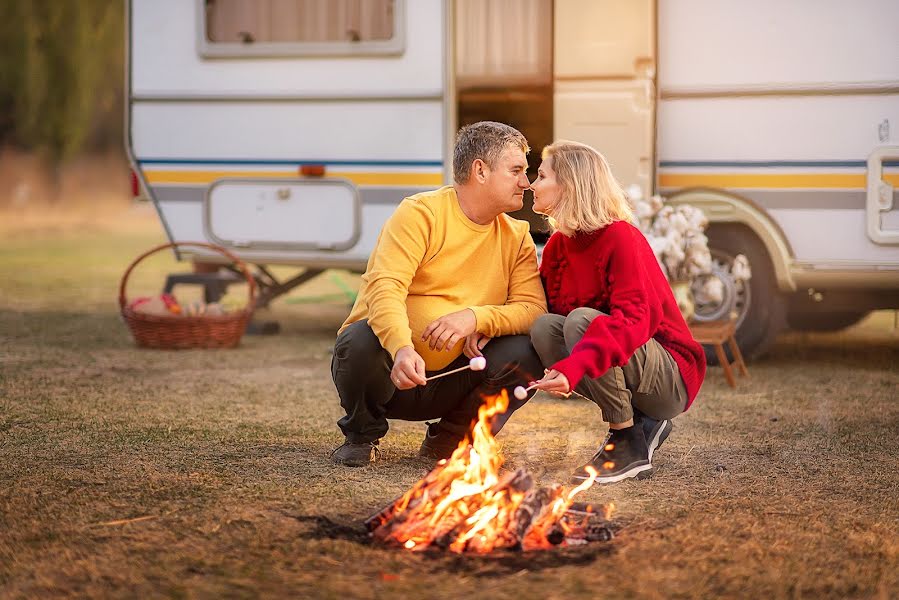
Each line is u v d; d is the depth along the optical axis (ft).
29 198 81.66
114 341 24.06
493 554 10.04
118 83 74.69
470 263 12.95
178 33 24.12
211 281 25.39
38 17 68.39
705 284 20.52
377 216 23.27
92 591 9.25
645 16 21.50
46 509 11.51
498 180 12.52
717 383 19.89
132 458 13.79
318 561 9.89
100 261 45.11
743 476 13.16
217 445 14.58
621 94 21.76
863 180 20.70
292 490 12.30
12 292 33.42
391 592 9.18
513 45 23.06
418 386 13.16
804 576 9.63
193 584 9.38
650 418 13.37
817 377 20.48
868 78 20.52
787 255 21.21
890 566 9.93
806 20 20.75
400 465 13.52
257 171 23.91
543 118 24.21
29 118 69.82
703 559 10.02
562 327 12.50
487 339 12.91
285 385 19.21
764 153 21.17
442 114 22.65
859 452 14.52
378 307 12.31
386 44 22.82
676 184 21.79
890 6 20.33
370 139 23.12
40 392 18.16
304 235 23.76
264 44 23.59
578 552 10.12
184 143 24.30
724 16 21.21
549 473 13.30
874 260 20.79
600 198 12.26
